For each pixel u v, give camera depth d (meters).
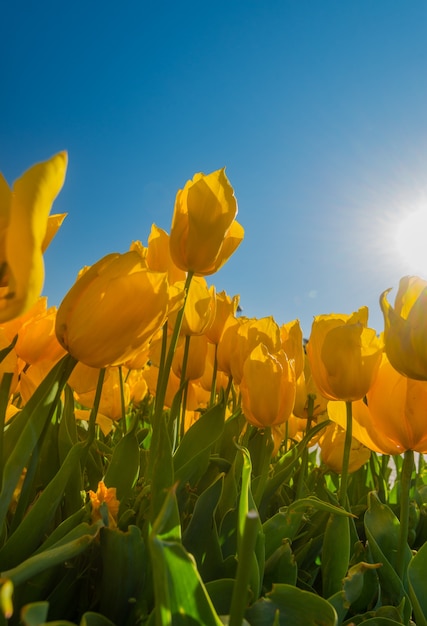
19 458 0.18
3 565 0.19
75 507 0.26
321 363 0.27
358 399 0.26
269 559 0.24
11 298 0.13
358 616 0.23
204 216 0.29
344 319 0.31
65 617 0.20
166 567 0.14
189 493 0.26
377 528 0.28
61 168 0.13
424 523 0.38
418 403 0.24
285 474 0.31
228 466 0.32
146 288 0.19
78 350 0.19
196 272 0.30
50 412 0.19
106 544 0.19
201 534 0.22
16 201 0.13
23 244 0.13
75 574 0.20
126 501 0.27
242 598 0.12
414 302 0.23
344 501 0.26
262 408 0.28
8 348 0.19
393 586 0.26
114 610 0.19
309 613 0.18
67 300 0.19
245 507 0.19
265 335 0.35
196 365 0.38
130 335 0.19
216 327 0.42
